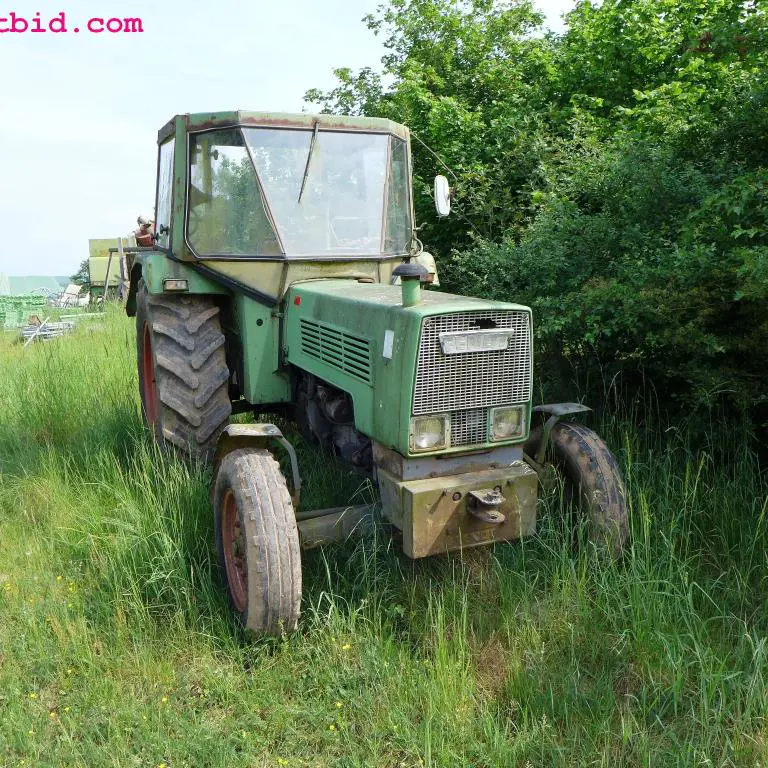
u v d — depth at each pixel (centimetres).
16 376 800
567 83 817
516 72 891
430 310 302
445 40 1006
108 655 329
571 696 290
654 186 497
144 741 279
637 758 264
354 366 346
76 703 302
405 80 890
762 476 425
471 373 315
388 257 453
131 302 635
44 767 265
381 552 381
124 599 363
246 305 437
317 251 435
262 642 324
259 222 429
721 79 614
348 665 315
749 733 267
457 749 271
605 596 336
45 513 463
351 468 415
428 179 797
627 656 313
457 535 319
